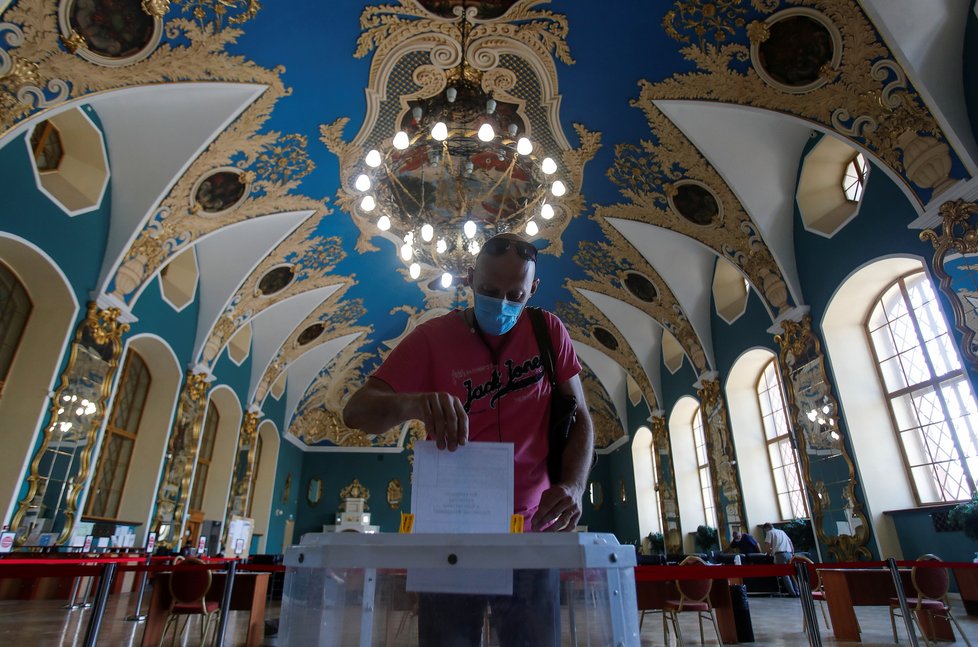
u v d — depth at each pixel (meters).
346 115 11.45
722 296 15.19
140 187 10.45
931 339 9.72
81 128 9.68
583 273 17.14
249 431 18.08
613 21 9.70
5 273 9.17
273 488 21.20
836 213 11.05
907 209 9.01
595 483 24.95
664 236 14.43
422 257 14.18
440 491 1.21
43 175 9.51
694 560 6.42
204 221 11.84
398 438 25.67
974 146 7.68
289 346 18.97
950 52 7.89
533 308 1.92
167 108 9.83
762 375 14.48
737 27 9.05
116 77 8.49
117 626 7.34
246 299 14.98
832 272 10.84
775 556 11.41
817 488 11.19
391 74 10.74
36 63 7.61
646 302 16.69
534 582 1.08
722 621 6.79
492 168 12.69
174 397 13.33
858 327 11.11
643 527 21.23
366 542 1.11
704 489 17.44
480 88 11.14
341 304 18.78
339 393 25.09
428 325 1.81
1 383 9.04
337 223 14.66
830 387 10.85
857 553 10.13
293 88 10.48
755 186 11.58
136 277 10.89
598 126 11.83
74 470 9.73
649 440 22.03
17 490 8.66
